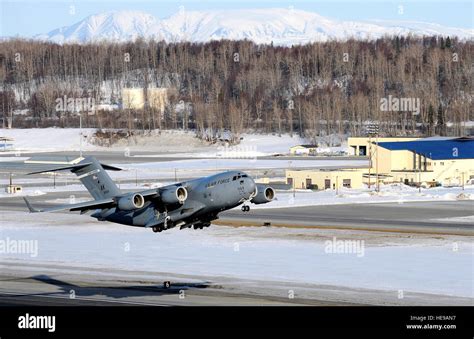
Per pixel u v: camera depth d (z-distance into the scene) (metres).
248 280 169.88
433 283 165.25
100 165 189.00
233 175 160.25
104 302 149.25
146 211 171.38
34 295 156.88
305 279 170.75
